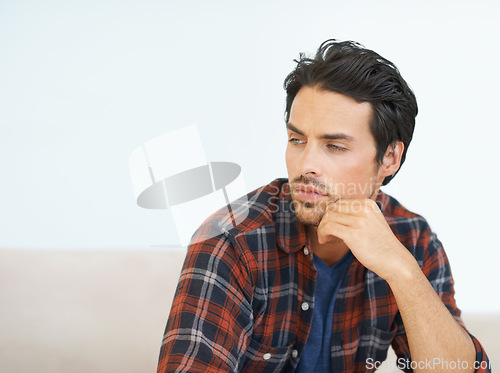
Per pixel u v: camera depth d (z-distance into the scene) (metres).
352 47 0.97
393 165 1.05
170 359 0.89
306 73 0.94
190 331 0.91
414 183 3.46
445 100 3.73
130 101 4.12
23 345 1.62
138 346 1.66
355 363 1.09
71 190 3.81
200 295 0.94
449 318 0.97
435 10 3.96
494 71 3.80
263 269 1.01
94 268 2.01
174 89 4.13
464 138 3.64
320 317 1.06
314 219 0.97
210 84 4.11
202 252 0.97
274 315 1.02
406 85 1.00
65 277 1.96
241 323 0.97
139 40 4.28
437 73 3.83
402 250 0.96
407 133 1.03
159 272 1.98
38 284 1.90
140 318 1.77
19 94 4.19
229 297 0.95
